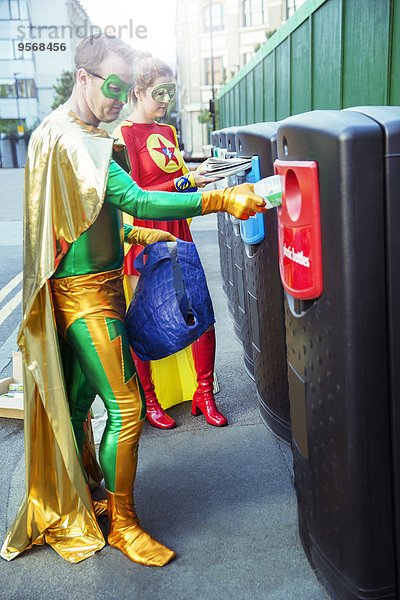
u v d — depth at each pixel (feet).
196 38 166.40
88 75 5.56
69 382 6.87
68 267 5.95
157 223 9.09
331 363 4.76
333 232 4.42
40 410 6.40
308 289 4.87
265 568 6.02
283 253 5.39
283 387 8.37
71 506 6.70
